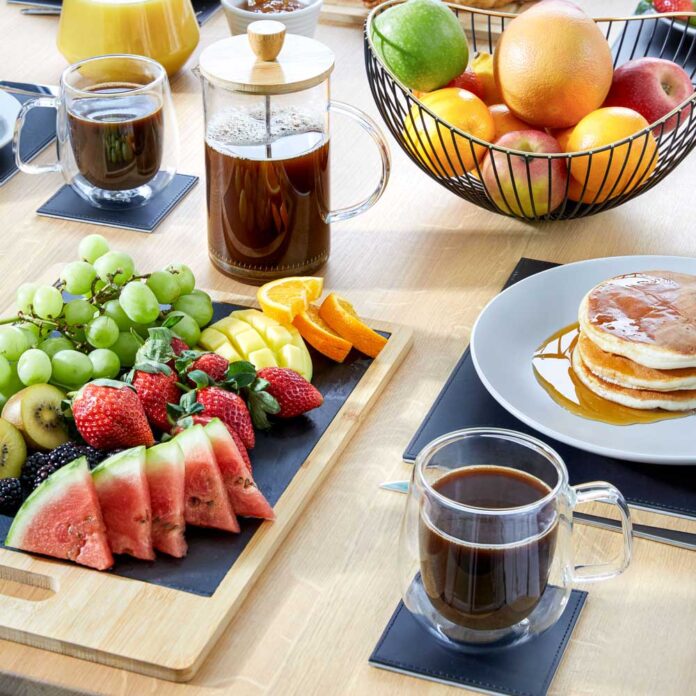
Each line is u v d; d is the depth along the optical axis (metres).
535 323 1.13
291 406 0.99
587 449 0.93
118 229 1.35
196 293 1.13
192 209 1.40
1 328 1.00
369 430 1.03
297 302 1.10
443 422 1.02
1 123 1.51
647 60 1.33
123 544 0.86
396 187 1.45
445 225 1.37
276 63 1.14
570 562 0.79
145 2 1.58
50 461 0.91
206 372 0.97
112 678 0.78
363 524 0.92
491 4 1.82
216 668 0.79
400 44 1.27
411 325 1.18
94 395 0.90
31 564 0.85
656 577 0.87
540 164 1.23
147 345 0.97
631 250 1.32
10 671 0.79
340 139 1.55
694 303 1.06
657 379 1.01
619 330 1.03
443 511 0.75
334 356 1.09
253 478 0.94
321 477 0.96
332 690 0.77
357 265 1.28
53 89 1.61
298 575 0.87
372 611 0.84
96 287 1.11
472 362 1.11
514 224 1.37
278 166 1.14
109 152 1.31
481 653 0.80
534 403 1.03
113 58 1.36
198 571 0.85
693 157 1.53
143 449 0.86
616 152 1.22
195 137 1.55
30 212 1.38
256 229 1.18
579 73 1.23
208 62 1.14
